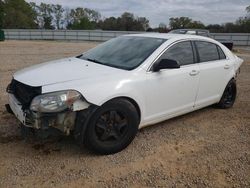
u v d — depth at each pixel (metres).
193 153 4.04
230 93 6.04
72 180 3.28
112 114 3.75
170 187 3.26
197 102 5.08
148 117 4.27
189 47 4.88
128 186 3.23
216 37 38.94
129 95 3.85
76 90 3.45
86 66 4.18
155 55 4.29
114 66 4.21
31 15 86.75
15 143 4.02
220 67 5.41
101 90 3.59
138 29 75.81
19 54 16.09
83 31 44.66
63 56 15.89
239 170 3.66
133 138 4.04
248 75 10.52
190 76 4.71
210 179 3.44
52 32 45.31
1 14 72.12
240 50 31.38
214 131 4.85
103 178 3.35
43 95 3.35
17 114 3.68
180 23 68.25
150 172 3.52
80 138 3.55
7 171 3.38
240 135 4.73
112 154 3.87
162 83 4.27
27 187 3.12
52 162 3.61
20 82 3.71
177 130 4.79
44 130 3.35
